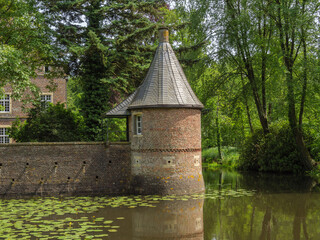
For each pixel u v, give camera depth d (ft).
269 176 79.56
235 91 94.68
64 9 80.84
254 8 73.92
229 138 112.88
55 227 36.04
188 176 55.01
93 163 57.98
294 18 67.10
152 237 33.50
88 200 51.13
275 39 74.84
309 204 48.21
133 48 87.35
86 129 81.76
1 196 54.44
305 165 80.43
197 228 36.60
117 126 98.02
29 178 55.67
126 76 87.45
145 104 54.44
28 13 69.82
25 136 70.95
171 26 87.61
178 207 46.21
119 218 40.42
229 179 74.95
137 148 56.13
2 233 33.40
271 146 87.71
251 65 82.74
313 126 77.56
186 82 58.44
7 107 103.50
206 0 78.48
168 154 53.83
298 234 34.47
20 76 62.75
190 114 55.88
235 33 77.66
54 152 56.75
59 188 56.49
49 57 77.71
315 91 70.44
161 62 58.13
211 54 84.07
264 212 43.75
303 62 67.26
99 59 79.56
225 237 33.53
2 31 69.92
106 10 82.89
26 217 40.09
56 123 73.15
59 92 109.70
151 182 54.08
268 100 78.43
